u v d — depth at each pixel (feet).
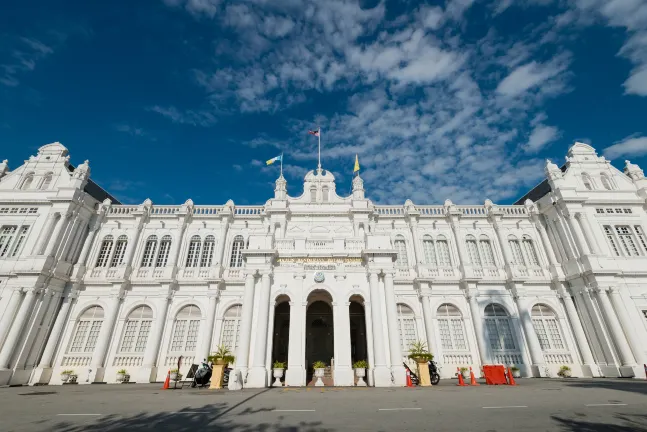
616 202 89.25
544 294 86.79
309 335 94.17
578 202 88.33
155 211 97.66
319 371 60.23
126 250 90.27
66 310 82.17
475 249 93.45
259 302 63.41
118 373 76.54
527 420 26.94
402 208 99.19
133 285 86.17
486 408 32.91
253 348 61.16
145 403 38.63
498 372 62.08
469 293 85.81
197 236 94.22
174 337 82.64
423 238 94.79
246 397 43.24
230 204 97.09
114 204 102.89
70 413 32.14
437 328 84.07
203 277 88.33
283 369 61.36
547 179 96.27
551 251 91.20
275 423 26.78
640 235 87.30
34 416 30.71
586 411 30.63
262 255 66.85
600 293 77.46
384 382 57.41
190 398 42.98
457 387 55.21
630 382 59.06
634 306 78.54
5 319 72.90
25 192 89.61
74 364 78.38
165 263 91.09
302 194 97.66
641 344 74.59
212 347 80.94
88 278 86.07
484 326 83.61
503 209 98.53
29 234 84.79
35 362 75.41
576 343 81.41
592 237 83.87
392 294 64.59
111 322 81.41
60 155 96.27
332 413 30.91
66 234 85.66
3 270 79.77
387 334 62.34
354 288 65.87
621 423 25.52
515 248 93.56
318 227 92.79
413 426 25.16
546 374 77.00
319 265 67.82
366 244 70.38
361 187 97.66
